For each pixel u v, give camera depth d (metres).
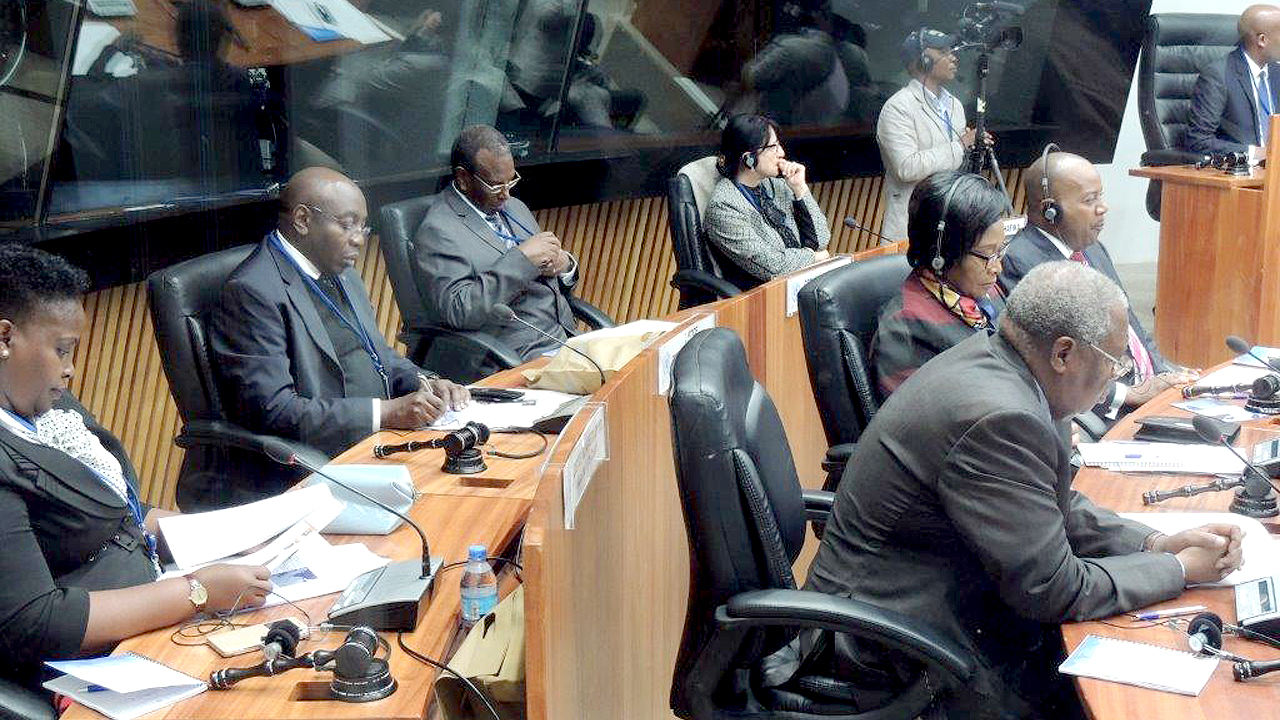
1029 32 6.43
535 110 5.55
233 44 4.40
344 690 1.74
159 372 4.09
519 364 3.67
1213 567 2.04
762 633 2.09
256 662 1.84
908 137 5.31
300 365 3.00
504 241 3.92
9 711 1.80
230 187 4.46
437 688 1.93
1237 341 3.10
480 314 3.77
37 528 2.04
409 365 3.36
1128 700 1.69
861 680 2.12
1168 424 2.87
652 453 2.67
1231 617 1.94
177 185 4.27
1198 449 2.73
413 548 2.24
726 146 4.57
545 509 1.79
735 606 2.03
